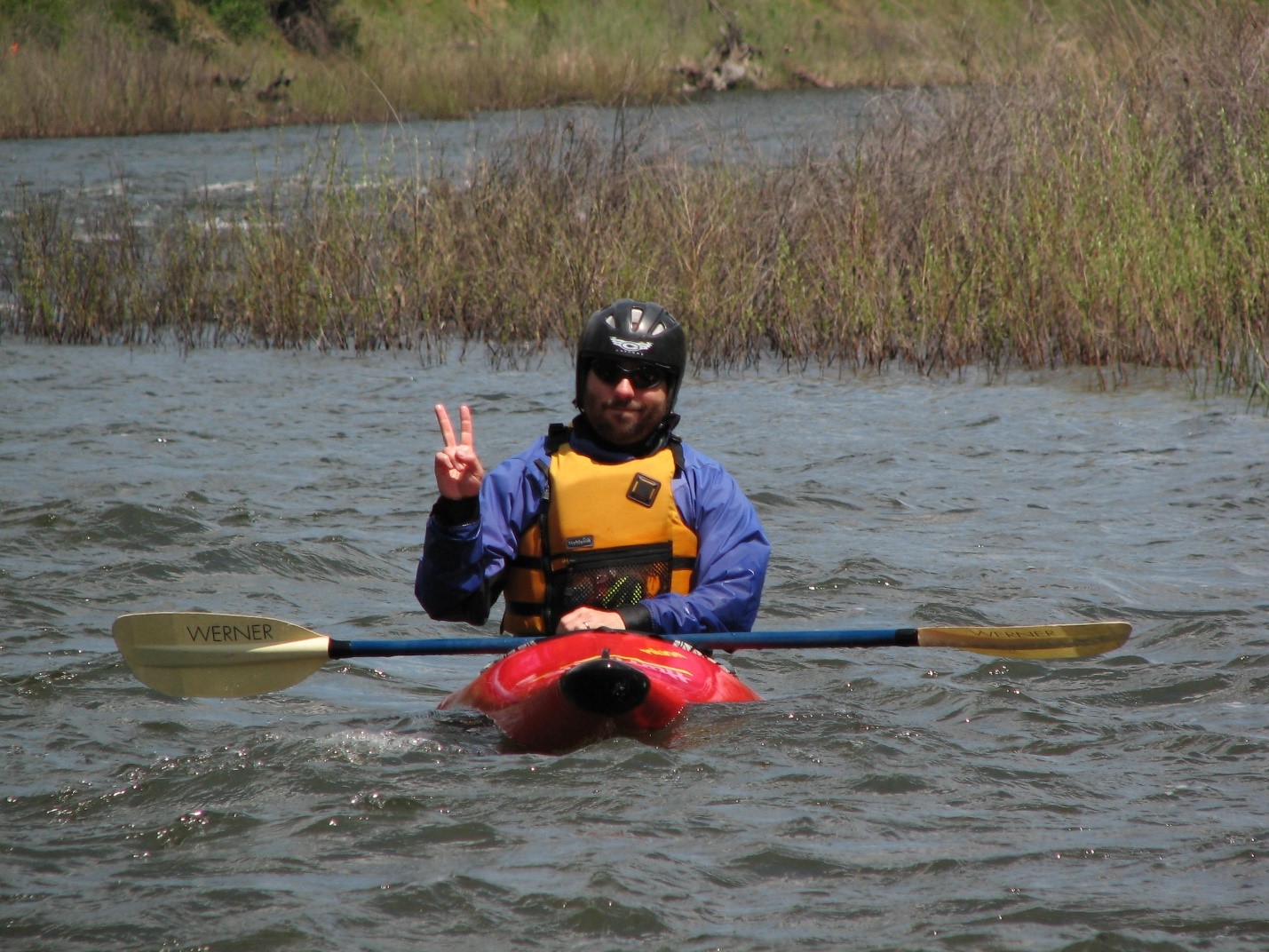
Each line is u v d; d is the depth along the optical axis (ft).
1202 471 96.43
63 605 69.77
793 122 257.75
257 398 125.80
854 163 157.79
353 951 35.58
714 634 53.42
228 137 307.58
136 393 127.75
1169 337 130.00
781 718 51.83
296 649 53.67
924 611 69.72
